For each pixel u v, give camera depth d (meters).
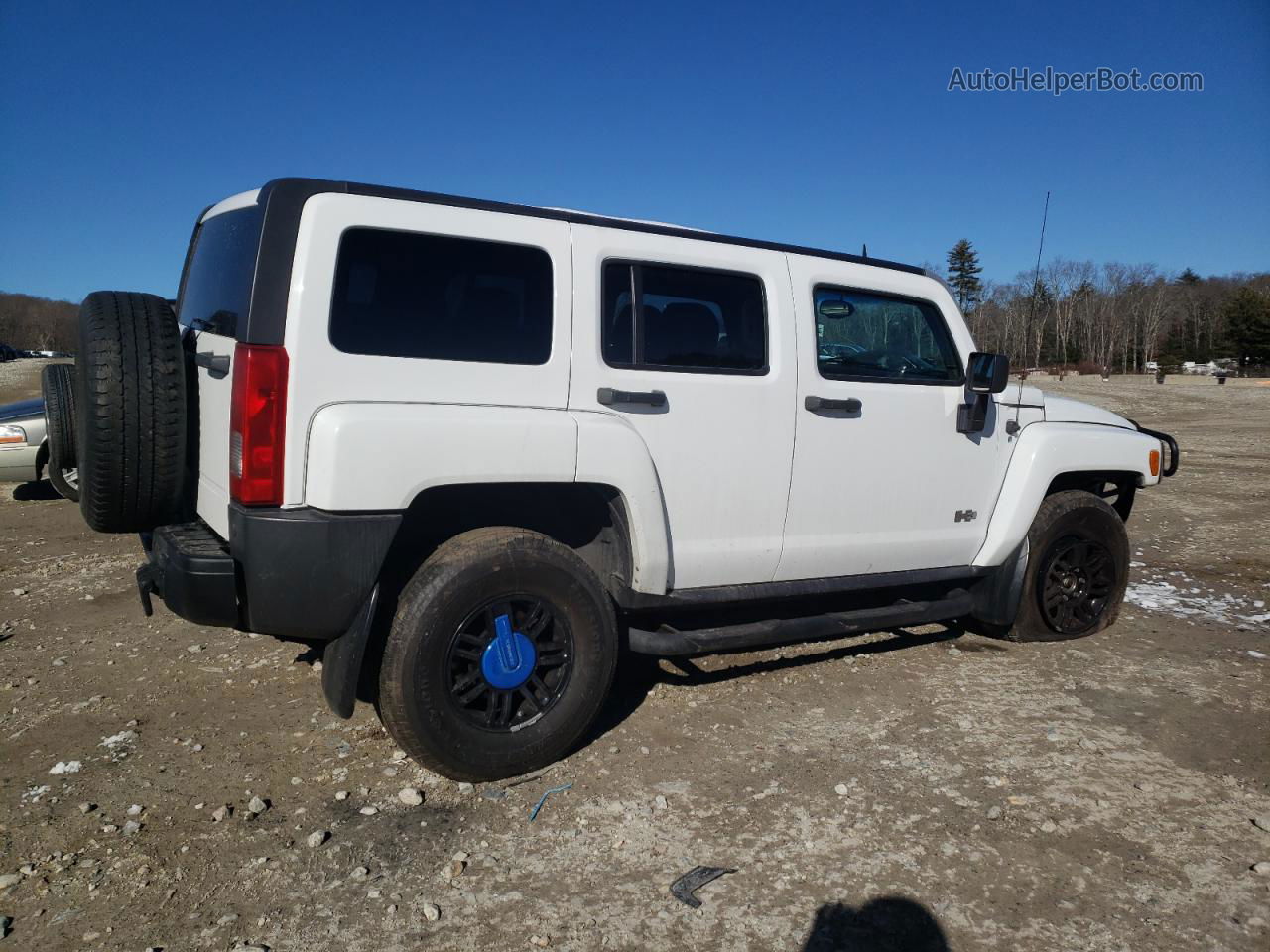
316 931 2.56
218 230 3.86
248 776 3.45
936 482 4.59
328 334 3.08
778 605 5.37
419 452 3.12
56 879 2.77
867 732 3.94
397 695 3.20
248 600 3.04
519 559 3.36
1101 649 5.16
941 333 4.71
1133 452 5.31
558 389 3.52
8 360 71.75
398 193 3.28
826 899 2.74
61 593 6.00
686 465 3.82
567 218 3.65
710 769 3.57
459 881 2.81
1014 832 3.13
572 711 3.53
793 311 4.12
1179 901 2.76
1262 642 5.33
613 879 2.84
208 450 3.47
